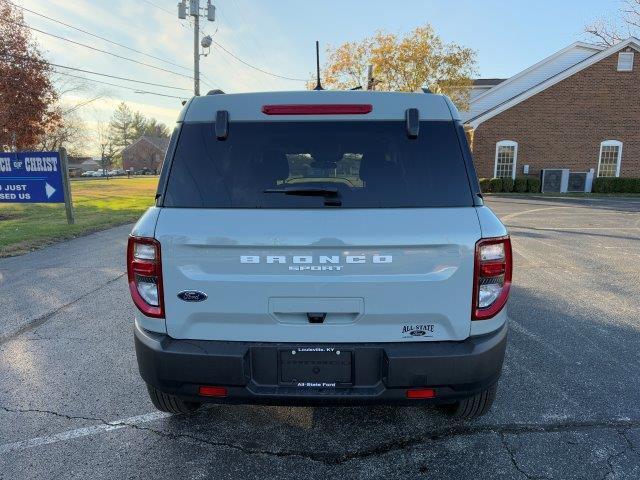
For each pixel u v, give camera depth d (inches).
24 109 627.2
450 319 91.1
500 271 91.4
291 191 93.1
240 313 91.7
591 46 1095.6
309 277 89.6
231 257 90.1
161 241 91.2
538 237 406.0
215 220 90.9
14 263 299.1
